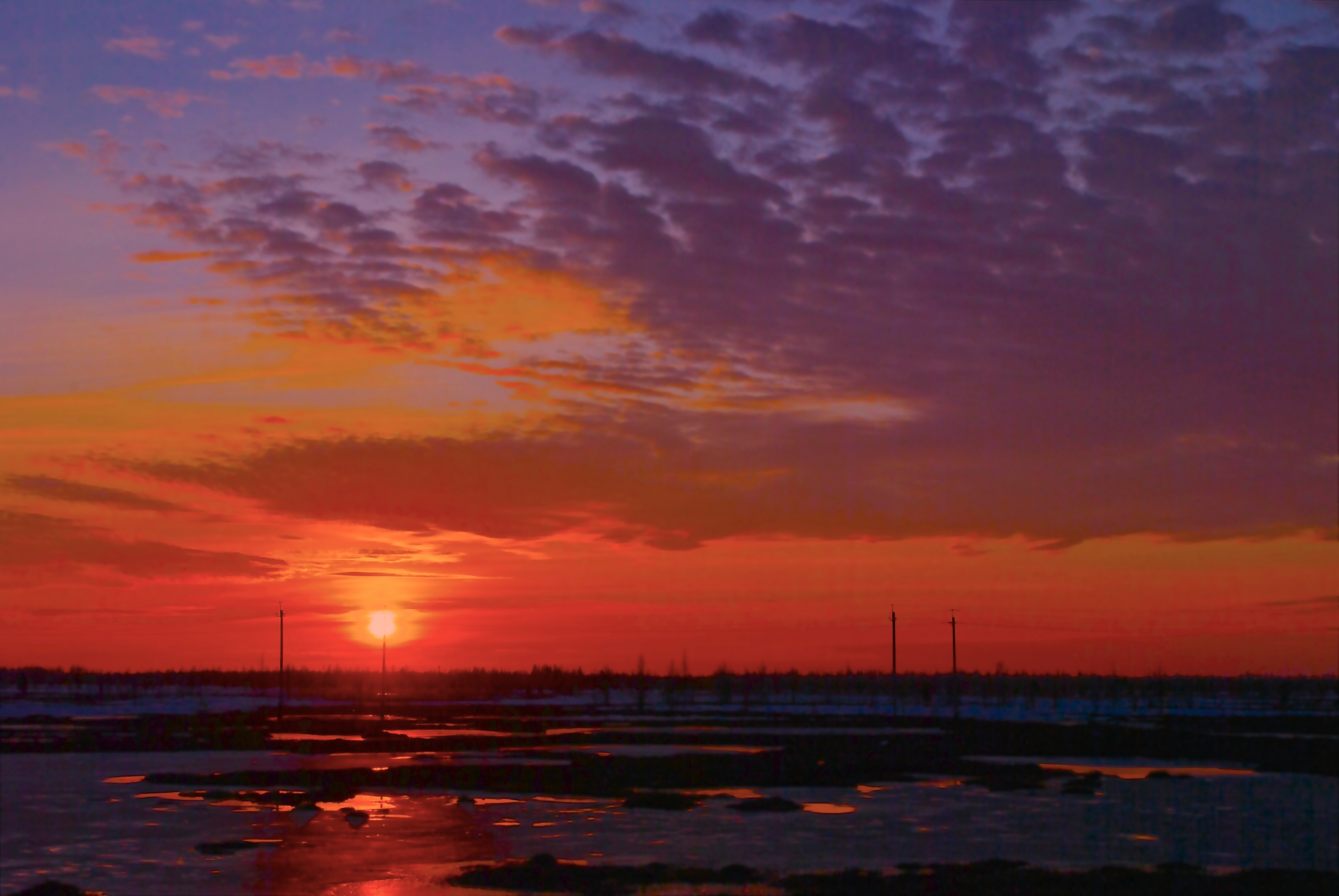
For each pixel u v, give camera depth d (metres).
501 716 92.44
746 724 79.94
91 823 31.12
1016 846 27.75
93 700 118.19
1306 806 34.72
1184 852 26.88
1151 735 66.75
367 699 135.50
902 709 107.62
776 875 24.02
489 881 23.30
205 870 24.64
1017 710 103.69
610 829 30.41
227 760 49.12
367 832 29.84
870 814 33.09
